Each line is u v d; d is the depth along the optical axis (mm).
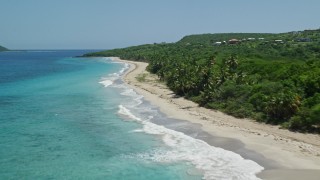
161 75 105062
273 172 31750
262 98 54625
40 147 39875
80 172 32562
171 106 64625
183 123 51062
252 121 51812
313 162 33938
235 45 172375
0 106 64562
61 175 31781
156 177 31391
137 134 45438
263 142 40750
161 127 49000
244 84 64375
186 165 34219
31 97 76125
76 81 109000
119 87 92750
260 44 161000
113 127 49125
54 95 79250
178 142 41812
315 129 44781
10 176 31344
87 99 73438
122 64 192500
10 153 37656
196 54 135875
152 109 61938
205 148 39312
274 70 73562
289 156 35688
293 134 44250
